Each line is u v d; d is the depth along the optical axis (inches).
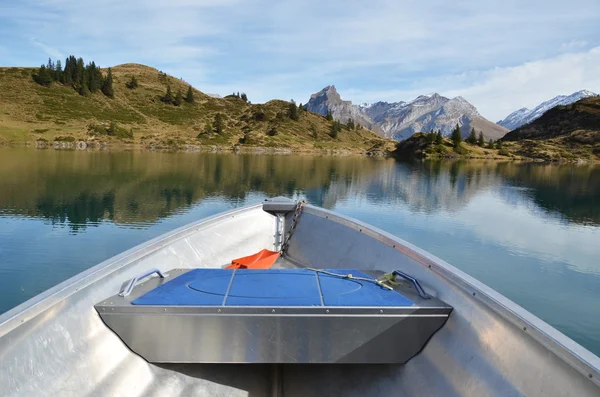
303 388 111.7
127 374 99.5
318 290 116.6
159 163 1948.8
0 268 407.2
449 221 800.3
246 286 118.4
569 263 524.1
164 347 104.0
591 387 66.9
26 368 80.5
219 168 1849.2
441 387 97.8
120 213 732.7
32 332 84.7
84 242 516.4
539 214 933.8
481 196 1237.7
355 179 1626.5
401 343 106.8
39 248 482.9
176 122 4731.8
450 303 109.1
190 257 170.4
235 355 103.7
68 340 92.3
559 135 5472.4
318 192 1190.9
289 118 5841.5
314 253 215.6
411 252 142.9
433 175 1978.3
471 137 5285.4
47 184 1072.2
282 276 129.1
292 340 103.6
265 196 1045.2
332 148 4690.0
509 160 4005.9
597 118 5433.1
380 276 135.3
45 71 4370.1
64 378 86.7
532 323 82.9
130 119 4355.3
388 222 775.7
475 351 95.3
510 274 473.4
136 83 5497.1
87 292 104.0
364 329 104.3
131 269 127.6
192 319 102.0
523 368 82.6
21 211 724.0
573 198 1254.3
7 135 2992.1
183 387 106.7
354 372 115.1
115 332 104.1
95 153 2518.5
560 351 74.2
